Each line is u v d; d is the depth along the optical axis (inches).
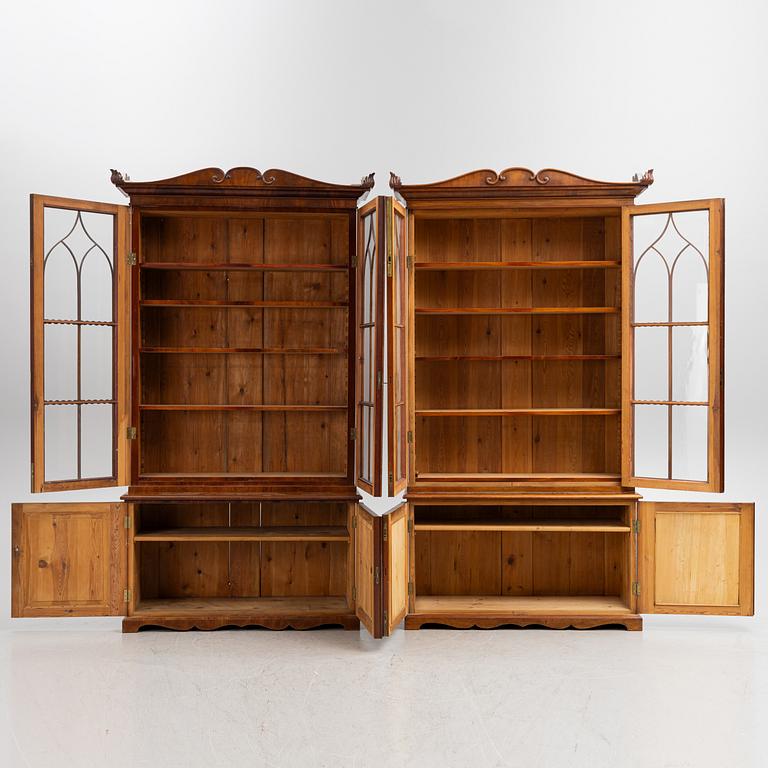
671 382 180.4
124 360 181.8
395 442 170.1
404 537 180.5
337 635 179.2
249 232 197.2
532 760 120.0
